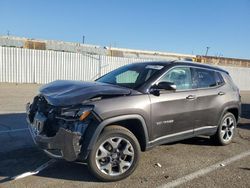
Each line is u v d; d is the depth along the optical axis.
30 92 18.05
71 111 4.61
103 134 4.78
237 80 38.62
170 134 5.73
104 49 32.09
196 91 6.27
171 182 4.93
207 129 6.59
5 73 23.73
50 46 28.56
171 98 5.65
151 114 5.29
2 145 6.44
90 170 4.77
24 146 6.39
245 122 10.58
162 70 5.77
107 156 4.84
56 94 4.99
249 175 5.38
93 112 4.65
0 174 4.97
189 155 6.33
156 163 5.75
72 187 4.61
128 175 5.00
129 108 4.96
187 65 6.33
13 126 8.23
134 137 5.02
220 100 6.81
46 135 4.73
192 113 6.09
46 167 5.31
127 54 33.94
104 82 5.99
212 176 5.26
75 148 4.59
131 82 5.68
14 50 23.94
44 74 25.30
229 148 7.00
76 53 26.58
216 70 7.12
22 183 4.67
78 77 26.83
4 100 13.88
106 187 4.66
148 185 4.79
